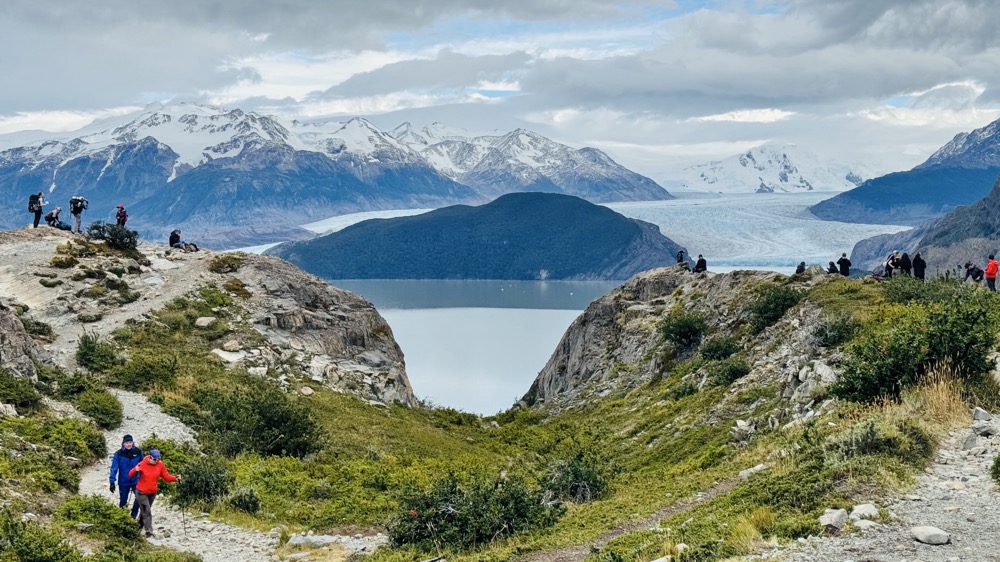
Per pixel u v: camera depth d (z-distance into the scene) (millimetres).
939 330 22203
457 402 150000
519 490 23469
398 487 31141
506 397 156125
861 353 23938
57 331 47125
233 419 37156
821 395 28469
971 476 15922
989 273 42281
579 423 54562
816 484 16438
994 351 22938
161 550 20906
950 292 39562
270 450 35188
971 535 13211
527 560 18844
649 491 25422
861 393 23188
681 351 60438
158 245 68562
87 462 28766
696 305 68438
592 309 85500
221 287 58469
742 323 57000
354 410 47531
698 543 15516
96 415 34438
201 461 28891
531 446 48250
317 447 36281
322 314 60125
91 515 21312
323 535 23859
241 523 24547
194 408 39594
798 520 14938
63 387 36656
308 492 29203
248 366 48375
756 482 18953
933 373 21328
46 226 66125
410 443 43250
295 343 54844
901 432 18078
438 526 22266
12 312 41562
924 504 14820
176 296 55094
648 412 48250
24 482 23094
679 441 36938
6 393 31453
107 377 41188
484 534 21812
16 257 56594
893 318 35906
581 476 28000
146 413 37312
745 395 38594
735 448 29656
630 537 18141
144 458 22891
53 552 17406
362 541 23359
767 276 62719
